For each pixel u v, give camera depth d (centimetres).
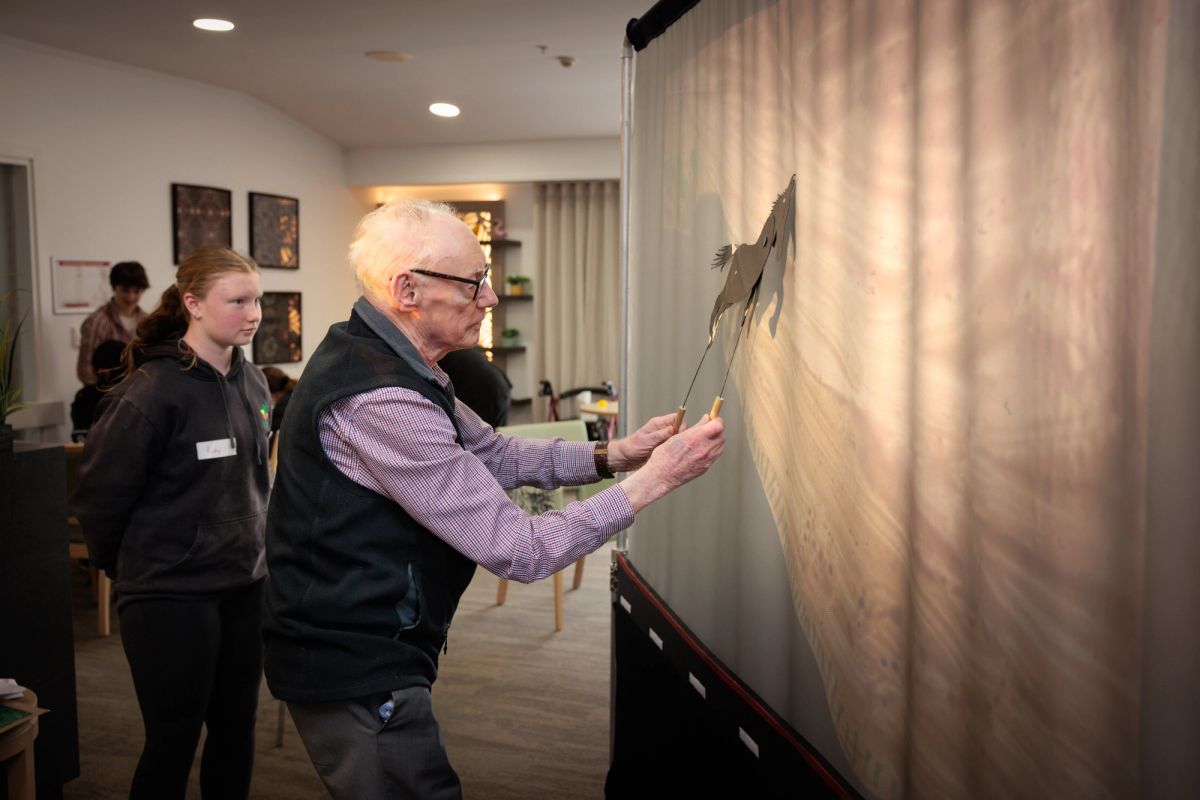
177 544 218
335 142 824
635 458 183
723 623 191
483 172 809
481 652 407
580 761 308
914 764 127
